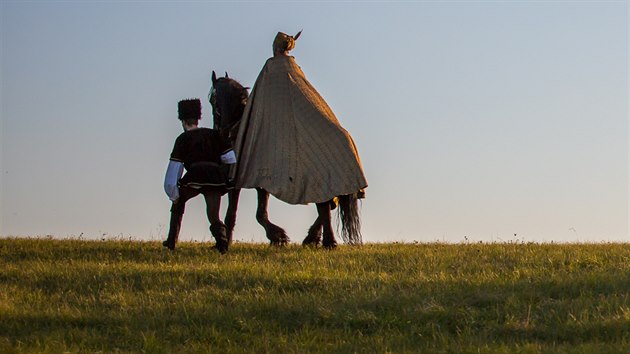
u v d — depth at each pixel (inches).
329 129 735.1
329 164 729.6
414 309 501.4
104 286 577.3
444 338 459.2
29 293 562.9
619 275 563.8
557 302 507.5
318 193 727.1
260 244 785.6
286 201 729.0
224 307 521.0
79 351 452.4
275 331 483.2
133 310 521.7
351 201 736.3
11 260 684.1
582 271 597.0
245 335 474.9
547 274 588.1
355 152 735.1
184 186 698.8
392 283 562.9
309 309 509.7
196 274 598.2
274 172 731.4
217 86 767.1
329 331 478.6
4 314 507.2
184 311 510.9
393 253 689.0
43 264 650.8
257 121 744.3
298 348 451.2
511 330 470.9
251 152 741.9
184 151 696.4
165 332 483.2
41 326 496.4
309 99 743.7
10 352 444.8
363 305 511.8
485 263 640.4
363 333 480.1
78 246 757.3
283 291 551.2
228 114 757.9
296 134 735.1
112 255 698.8
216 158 700.7
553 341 454.6
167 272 604.7
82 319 502.9
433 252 699.4
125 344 465.7
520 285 545.0
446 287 546.6
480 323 482.3
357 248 733.9
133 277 596.7
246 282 577.3
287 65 754.8
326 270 611.5
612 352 424.8
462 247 746.8
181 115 705.6
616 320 467.2
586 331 462.3
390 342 458.6
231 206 749.9
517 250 703.1
